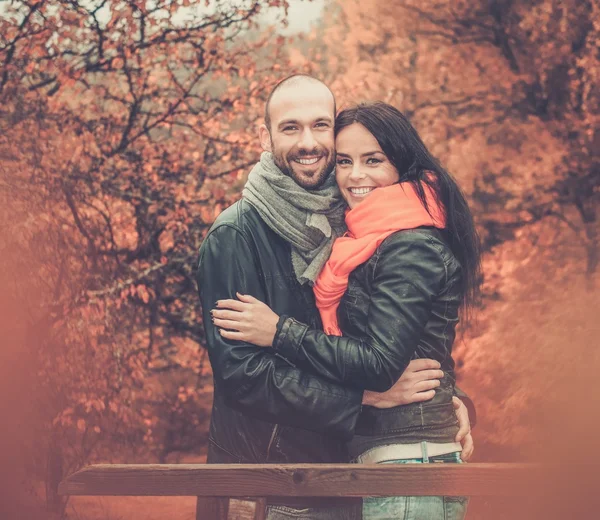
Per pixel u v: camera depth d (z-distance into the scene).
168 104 8.27
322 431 2.97
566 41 11.37
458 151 12.09
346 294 3.08
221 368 3.04
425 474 2.65
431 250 3.00
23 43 7.03
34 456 7.25
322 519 3.21
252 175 3.25
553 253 11.62
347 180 3.17
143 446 8.92
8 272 6.87
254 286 3.13
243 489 2.74
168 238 8.36
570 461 2.65
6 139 7.09
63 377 7.14
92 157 7.84
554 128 11.66
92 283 7.39
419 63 12.67
